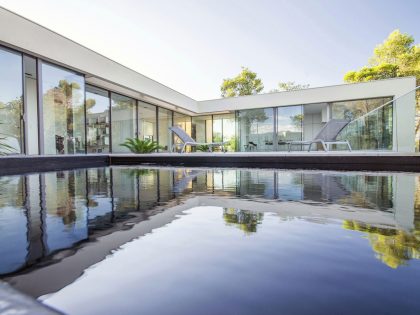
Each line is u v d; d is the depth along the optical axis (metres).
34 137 5.96
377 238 0.83
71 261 0.66
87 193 1.84
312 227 0.95
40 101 6.08
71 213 1.21
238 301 0.47
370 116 7.83
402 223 1.00
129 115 10.01
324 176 3.10
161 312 0.44
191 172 3.88
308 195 1.69
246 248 0.75
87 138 8.00
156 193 1.83
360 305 0.45
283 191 1.87
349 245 0.77
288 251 0.72
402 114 7.11
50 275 0.58
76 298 0.48
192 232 0.90
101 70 7.65
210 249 0.74
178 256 0.69
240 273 0.59
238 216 1.14
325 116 11.47
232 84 22.11
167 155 6.58
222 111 12.95
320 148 10.59
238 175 3.34
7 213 1.20
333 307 0.45
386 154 4.39
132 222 1.04
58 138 6.57
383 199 1.52
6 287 0.45
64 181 2.74
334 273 0.58
